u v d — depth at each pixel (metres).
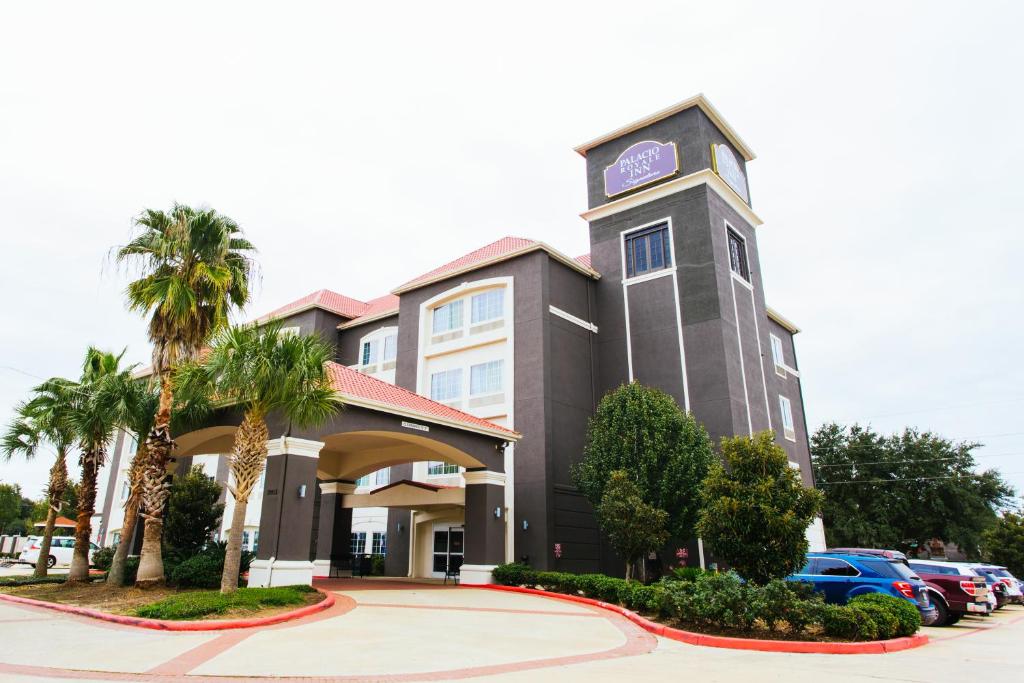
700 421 26.09
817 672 8.50
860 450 42.47
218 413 18.88
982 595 16.41
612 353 29.31
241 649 9.52
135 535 23.00
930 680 7.95
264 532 16.17
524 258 28.36
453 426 21.47
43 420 19.83
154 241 17.34
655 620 13.57
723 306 27.14
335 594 17.16
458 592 19.62
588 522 26.42
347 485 27.12
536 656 9.57
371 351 35.53
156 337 17.53
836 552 19.44
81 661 8.61
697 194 28.69
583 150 33.16
